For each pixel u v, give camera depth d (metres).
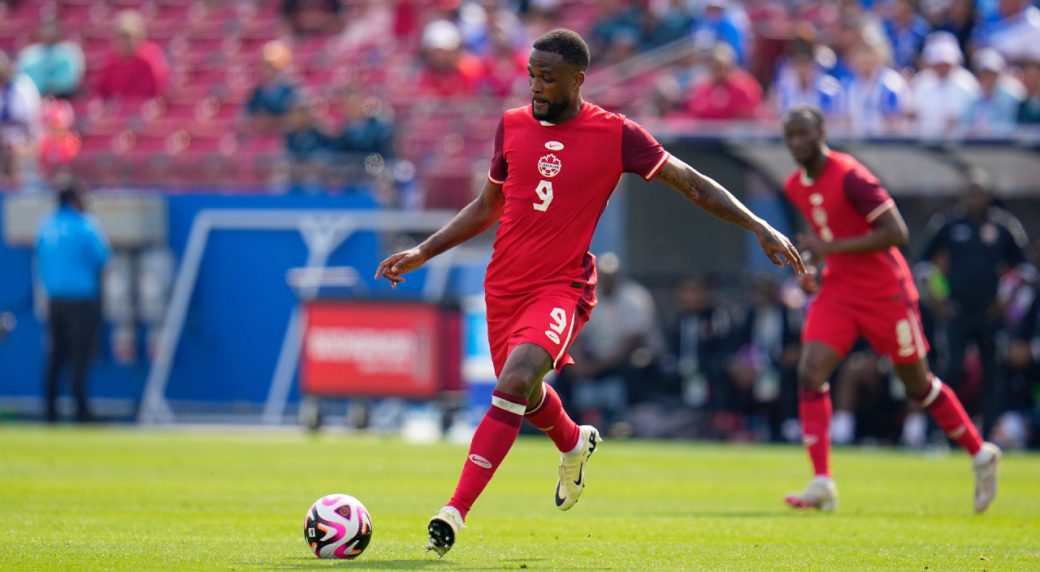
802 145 34.88
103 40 103.00
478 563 22.86
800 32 69.94
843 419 60.59
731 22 77.56
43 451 50.97
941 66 67.38
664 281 67.06
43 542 25.33
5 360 74.50
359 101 74.75
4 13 107.88
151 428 70.00
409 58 92.38
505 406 22.83
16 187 77.50
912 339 34.53
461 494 22.67
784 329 61.72
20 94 81.06
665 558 24.20
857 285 34.56
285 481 40.56
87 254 67.62
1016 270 59.06
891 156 62.19
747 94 69.50
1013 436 59.00
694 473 45.56
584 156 23.72
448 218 69.69
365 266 70.38
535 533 28.27
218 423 71.56
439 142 77.94
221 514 31.28
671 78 78.75
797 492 39.16
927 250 57.69
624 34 83.38
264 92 80.69
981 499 33.62
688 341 63.25
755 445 60.16
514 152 24.02
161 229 72.81
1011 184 62.22
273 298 71.56
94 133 88.06
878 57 68.94
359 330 65.06
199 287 72.50
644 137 23.80
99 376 73.06
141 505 33.12
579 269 24.09
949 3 78.31
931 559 24.56
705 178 23.84
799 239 34.34
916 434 58.91
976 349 59.69
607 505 35.12
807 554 25.06
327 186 73.31
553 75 23.42
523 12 92.75
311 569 21.64
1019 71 73.75
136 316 72.56
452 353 64.56
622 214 66.81
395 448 55.12
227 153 80.56
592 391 63.62
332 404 67.19
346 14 99.19
